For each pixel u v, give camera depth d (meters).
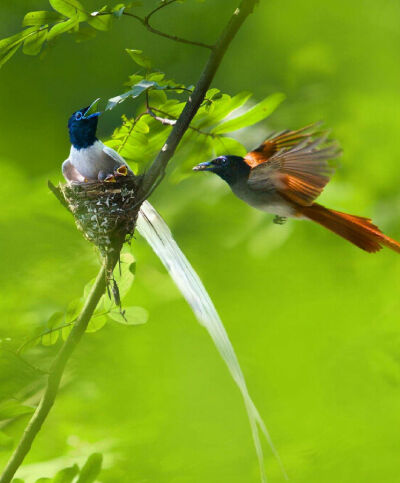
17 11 8.83
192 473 8.30
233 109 8.20
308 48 8.72
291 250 8.56
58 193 8.23
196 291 8.05
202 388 8.45
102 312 8.16
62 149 8.88
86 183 8.23
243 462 8.32
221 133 8.22
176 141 8.12
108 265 8.16
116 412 8.38
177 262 8.09
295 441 8.33
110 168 8.27
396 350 8.44
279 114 8.65
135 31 8.96
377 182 8.56
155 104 8.20
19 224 8.42
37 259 8.41
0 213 8.42
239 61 8.91
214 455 8.32
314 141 8.20
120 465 8.29
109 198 8.21
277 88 8.81
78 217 8.22
